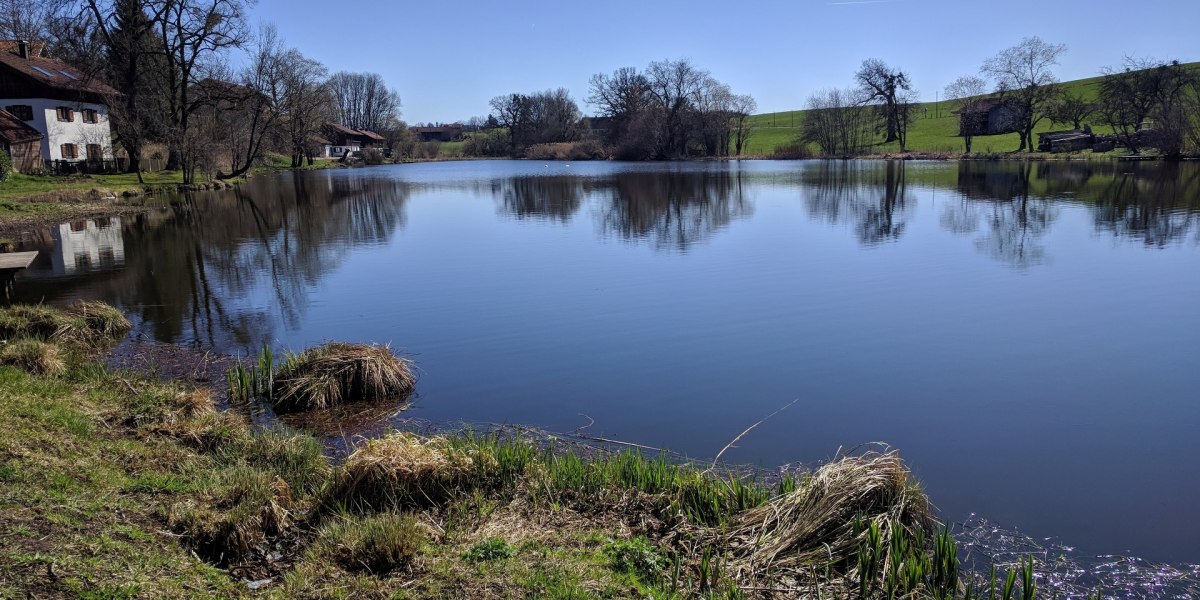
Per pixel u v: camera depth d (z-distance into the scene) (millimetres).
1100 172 43938
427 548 4516
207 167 41938
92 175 40625
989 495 6004
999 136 81875
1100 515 5668
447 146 127438
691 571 4469
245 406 7918
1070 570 4863
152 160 45031
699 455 6762
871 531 4641
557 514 5133
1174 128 51406
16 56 44625
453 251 19016
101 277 15742
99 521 4336
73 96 44156
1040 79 66125
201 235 22391
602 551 4590
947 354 9820
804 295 13297
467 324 11570
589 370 9297
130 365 9203
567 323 11547
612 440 7117
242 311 12609
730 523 5039
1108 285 13914
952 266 16047
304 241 21109
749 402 8188
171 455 5805
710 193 35438
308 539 4754
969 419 7672
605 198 33875
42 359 7836
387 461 5324
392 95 116500
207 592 3871
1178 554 5094
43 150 42406
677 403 8148
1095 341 10352
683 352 10000
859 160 72875
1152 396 8266
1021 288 13742
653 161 83812
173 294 14016
